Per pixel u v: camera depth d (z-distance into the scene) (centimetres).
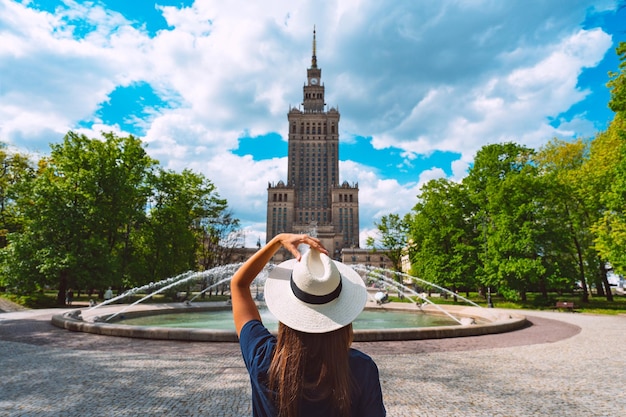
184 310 2747
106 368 1021
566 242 3691
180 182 4612
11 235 3288
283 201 19388
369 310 3109
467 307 2761
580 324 2167
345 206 19362
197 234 5259
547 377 965
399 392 830
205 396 790
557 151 4428
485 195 4088
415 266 4681
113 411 707
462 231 4181
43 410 713
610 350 1345
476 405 749
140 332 1483
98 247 3434
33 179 3862
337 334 167
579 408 740
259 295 3192
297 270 177
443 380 929
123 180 3791
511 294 3572
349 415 157
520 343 1477
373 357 1192
